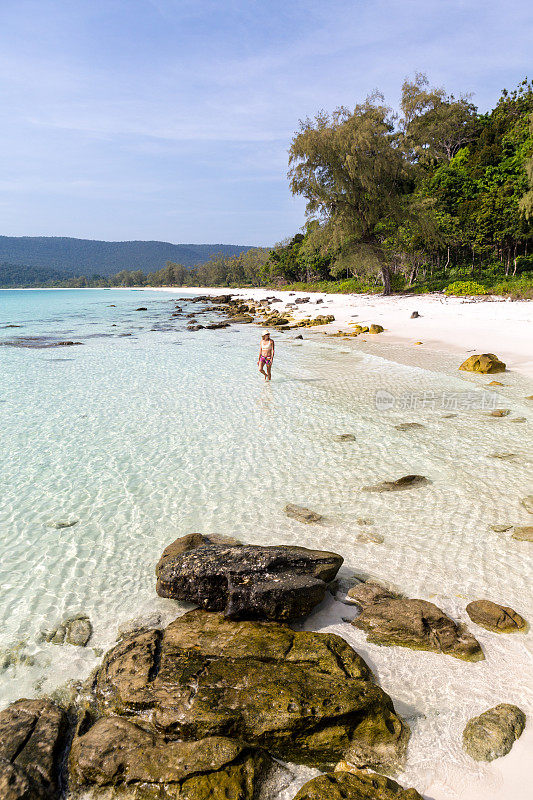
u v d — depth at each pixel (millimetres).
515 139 56438
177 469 10398
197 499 9016
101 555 7332
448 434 11781
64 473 10328
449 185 54500
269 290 93375
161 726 4117
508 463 9922
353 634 5449
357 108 46125
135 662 4863
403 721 4297
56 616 6020
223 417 13875
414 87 69312
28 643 5562
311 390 16500
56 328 40000
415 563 6750
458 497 8609
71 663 5234
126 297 111312
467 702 4492
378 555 6980
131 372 20594
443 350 22344
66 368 21734
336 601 6027
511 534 7328
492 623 5430
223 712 4105
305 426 12836
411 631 5312
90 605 6227
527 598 5898
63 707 4641
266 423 13195
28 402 15906
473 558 6785
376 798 3404
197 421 13594
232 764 3760
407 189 49125
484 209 46656
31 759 3904
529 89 69188
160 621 5867
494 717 4234
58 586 6617
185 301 83188
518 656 5023
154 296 114125
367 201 47375
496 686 4664
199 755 3805
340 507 8484
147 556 7285
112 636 5652
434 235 47031
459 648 5121
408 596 6043
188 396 16344
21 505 8953
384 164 44531
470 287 42094
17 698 4781
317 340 28078
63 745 4176
